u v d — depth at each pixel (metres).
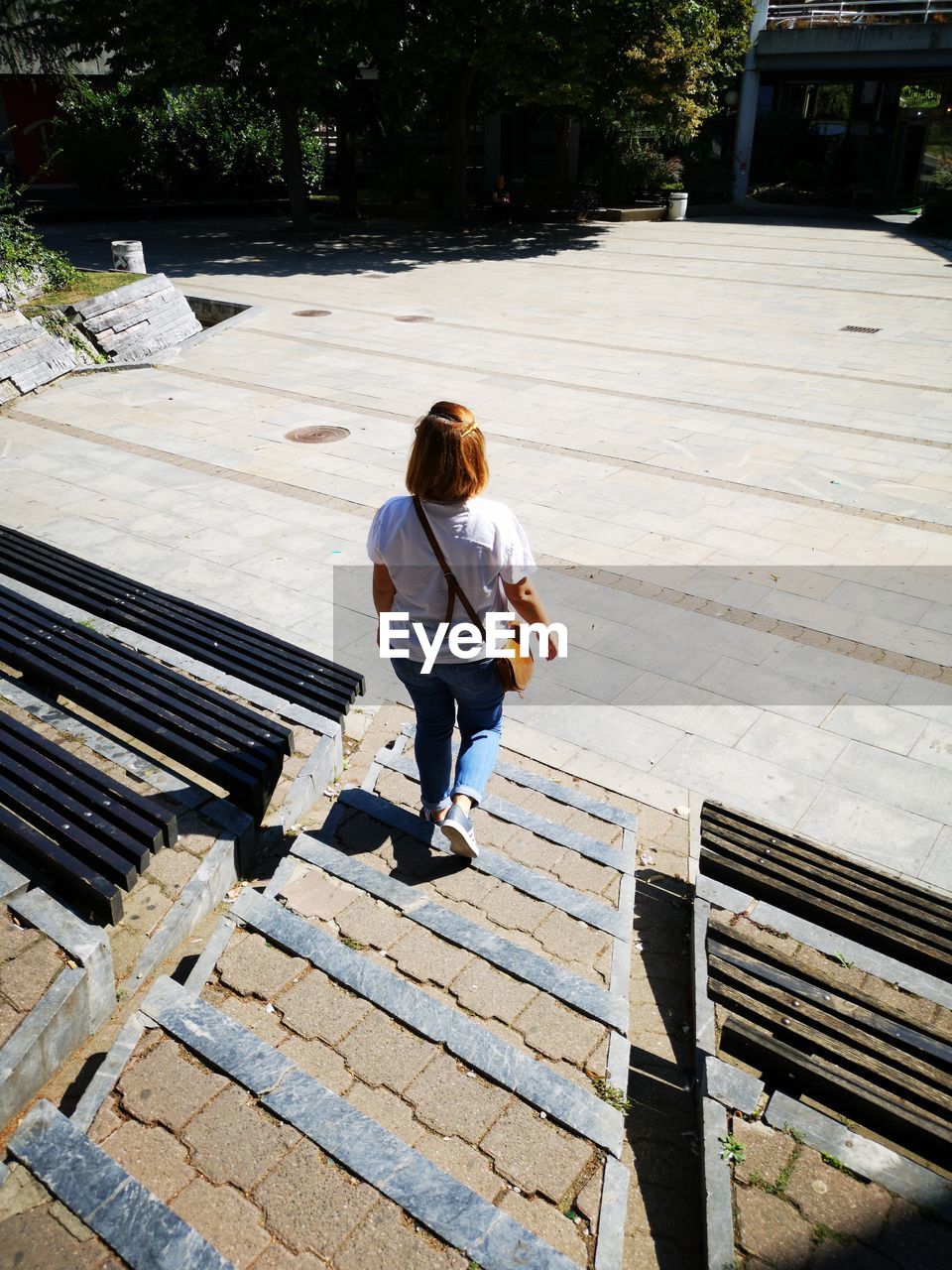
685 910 4.09
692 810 5.05
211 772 3.80
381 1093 2.57
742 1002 2.97
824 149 36.34
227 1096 2.41
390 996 2.85
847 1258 2.14
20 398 12.02
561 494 9.30
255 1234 2.11
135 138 29.25
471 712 3.47
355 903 3.36
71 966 2.69
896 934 3.58
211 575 7.50
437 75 26.52
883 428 11.38
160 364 13.78
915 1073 2.78
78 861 2.97
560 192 32.06
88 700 4.23
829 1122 2.48
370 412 11.72
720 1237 2.18
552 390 12.73
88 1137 2.22
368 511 8.82
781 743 5.68
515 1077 2.62
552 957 3.33
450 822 3.38
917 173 34.84
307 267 22.03
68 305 13.77
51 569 6.28
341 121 28.09
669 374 13.61
